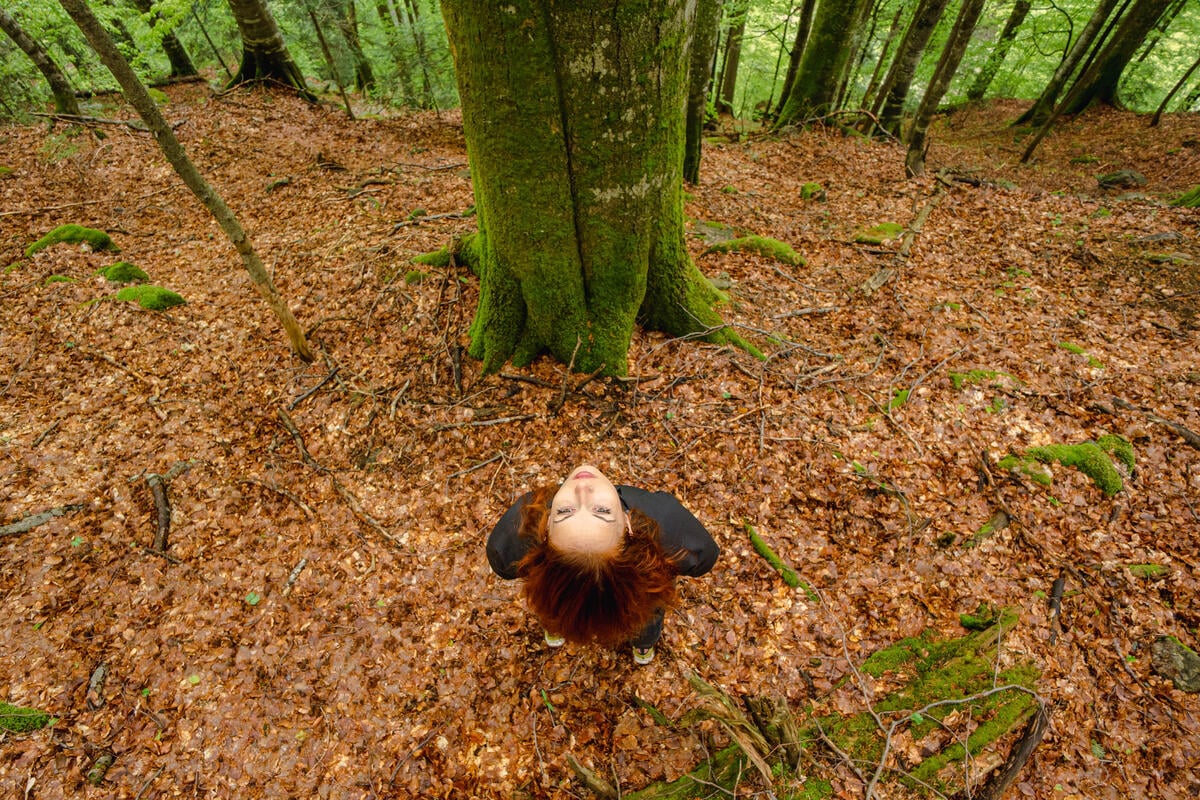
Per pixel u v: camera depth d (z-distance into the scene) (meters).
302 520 3.90
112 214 7.70
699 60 7.33
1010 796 2.61
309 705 3.02
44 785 2.71
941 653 3.10
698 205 7.77
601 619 1.61
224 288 6.00
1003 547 3.57
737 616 3.32
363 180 8.11
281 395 4.75
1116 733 2.79
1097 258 6.34
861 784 2.65
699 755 2.83
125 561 3.60
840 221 7.42
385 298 5.32
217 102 11.40
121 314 5.55
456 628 3.33
